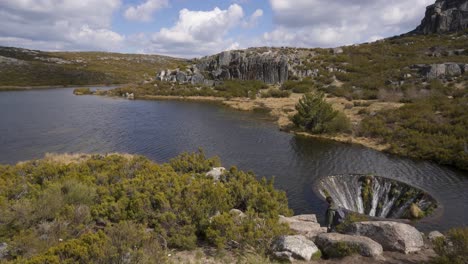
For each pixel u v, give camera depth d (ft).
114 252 27.55
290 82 269.64
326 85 250.37
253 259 30.58
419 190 72.13
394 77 228.43
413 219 62.03
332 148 114.42
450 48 281.95
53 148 105.19
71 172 59.06
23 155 96.84
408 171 91.86
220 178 65.31
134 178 54.70
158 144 115.34
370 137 126.21
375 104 171.22
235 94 260.21
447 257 30.53
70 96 254.27
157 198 43.16
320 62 305.94
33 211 38.32
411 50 299.17
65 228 35.32
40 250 30.60
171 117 171.32
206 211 41.98
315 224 44.86
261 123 157.17
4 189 49.21
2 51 488.44
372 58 298.15
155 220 39.78
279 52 358.02
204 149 110.22
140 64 583.17
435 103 149.89
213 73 336.29
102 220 40.34
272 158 101.96
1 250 30.76
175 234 36.35
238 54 349.82
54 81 350.43
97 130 134.51
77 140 116.67
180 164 73.05
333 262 31.76
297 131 138.51
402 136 119.55
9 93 262.88
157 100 246.68
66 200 43.14
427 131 120.57
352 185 80.84
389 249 34.60
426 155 103.91
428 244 38.88
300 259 32.04
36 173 58.95
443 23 354.54
